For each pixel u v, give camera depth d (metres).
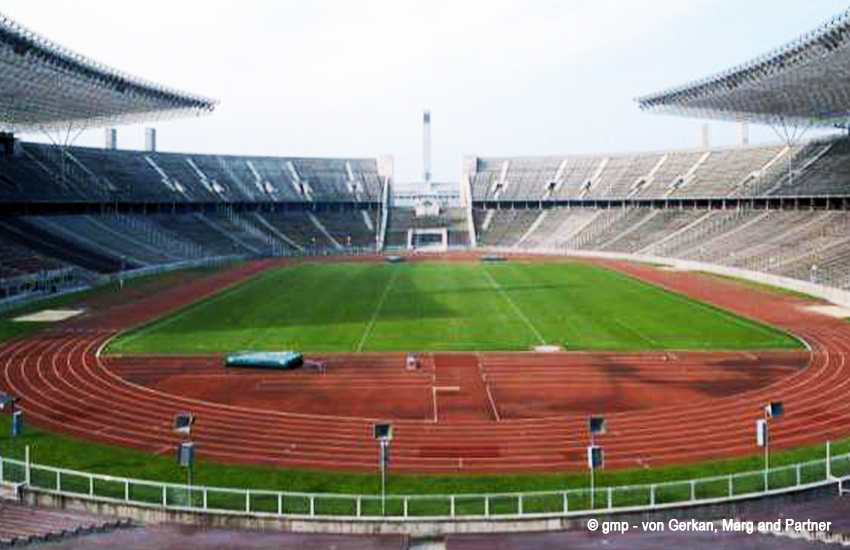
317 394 38.00
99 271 86.31
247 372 42.47
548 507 24.78
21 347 49.50
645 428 32.47
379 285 80.44
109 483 26.80
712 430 32.09
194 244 110.94
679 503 24.22
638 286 77.81
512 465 28.55
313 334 53.09
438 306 65.44
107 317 61.06
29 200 95.75
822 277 71.62
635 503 24.91
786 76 74.44
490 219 138.50
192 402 36.75
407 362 43.72
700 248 99.12
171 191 121.31
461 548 21.45
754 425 32.62
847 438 30.73
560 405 35.81
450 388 38.91
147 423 33.62
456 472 27.92
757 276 81.19
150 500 25.36
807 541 20.92
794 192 97.94
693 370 42.09
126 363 44.75
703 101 90.94
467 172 149.50
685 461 28.67
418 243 133.38
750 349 47.25
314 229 133.25
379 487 26.64
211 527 23.61
